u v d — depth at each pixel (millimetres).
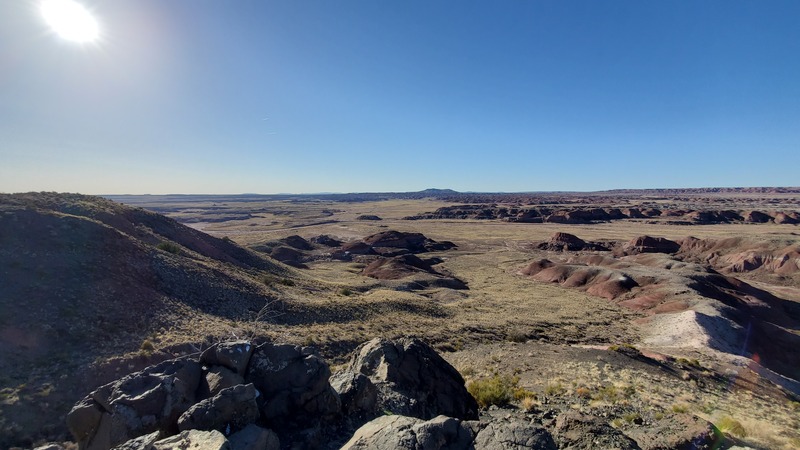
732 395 22297
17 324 21766
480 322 44000
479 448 8219
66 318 23609
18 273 26203
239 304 36125
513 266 95062
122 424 8883
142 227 48812
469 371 25844
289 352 11641
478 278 82500
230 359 10953
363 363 15648
